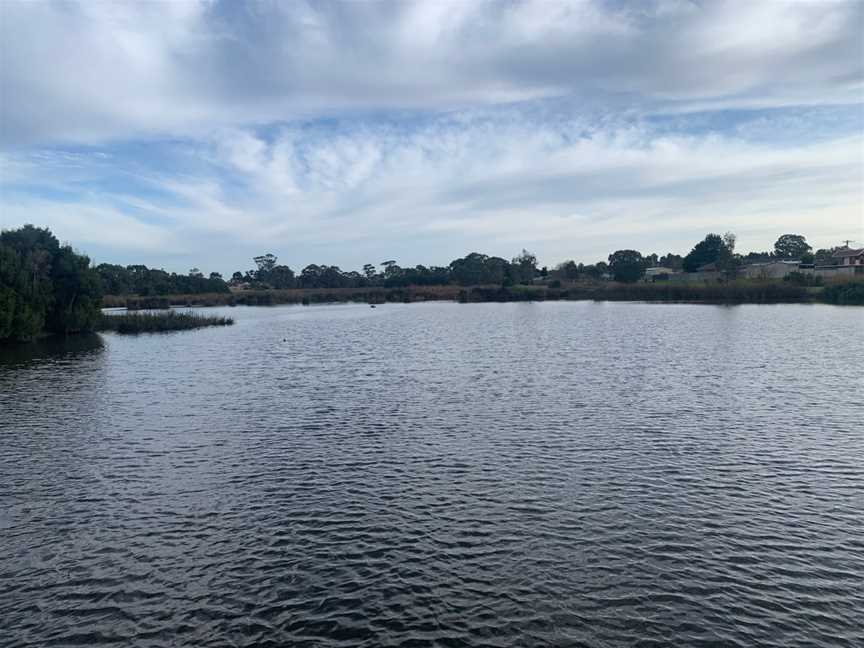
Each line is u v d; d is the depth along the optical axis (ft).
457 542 55.77
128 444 89.61
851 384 123.24
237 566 52.21
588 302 498.69
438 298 637.71
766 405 106.01
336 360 180.04
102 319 298.56
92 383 144.36
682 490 67.26
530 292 576.20
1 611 45.91
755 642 40.73
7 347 228.84
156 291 587.68
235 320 374.22
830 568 50.24
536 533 57.26
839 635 41.37
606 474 72.69
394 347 211.41
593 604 45.47
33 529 60.23
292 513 63.10
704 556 52.49
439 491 68.28
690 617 43.65
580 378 136.36
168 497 68.23
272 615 44.86
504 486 69.41
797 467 74.18
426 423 98.73
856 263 501.97
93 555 54.65
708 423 94.68
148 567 52.31
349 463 78.84
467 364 164.04
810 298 395.14
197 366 172.24
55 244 279.69
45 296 258.16
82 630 43.42
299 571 51.16
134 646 41.52
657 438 87.04
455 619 43.96
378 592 47.70
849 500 64.08
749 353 169.07
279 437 92.12
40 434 95.91
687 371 142.41
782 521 59.21
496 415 102.83
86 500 67.62
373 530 58.65
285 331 288.10
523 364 160.45
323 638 42.04
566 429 92.79
